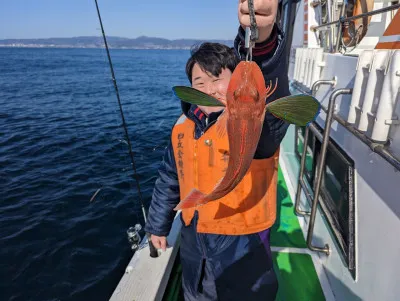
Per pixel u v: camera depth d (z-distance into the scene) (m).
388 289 1.56
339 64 2.38
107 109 17.89
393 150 1.46
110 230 5.99
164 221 2.36
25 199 7.11
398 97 1.42
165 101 21.39
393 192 1.54
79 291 4.64
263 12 1.34
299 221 3.63
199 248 1.97
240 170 1.43
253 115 1.37
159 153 10.03
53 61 66.75
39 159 9.48
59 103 19.41
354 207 2.06
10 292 4.65
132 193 7.30
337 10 3.27
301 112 1.30
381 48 1.82
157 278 2.62
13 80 31.70
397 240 1.49
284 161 5.17
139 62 73.88
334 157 2.60
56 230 6.00
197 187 1.95
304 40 4.30
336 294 2.41
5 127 13.23
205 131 1.88
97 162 9.20
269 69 1.59
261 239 1.98
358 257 2.00
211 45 1.82
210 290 1.98
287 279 2.81
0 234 5.89
